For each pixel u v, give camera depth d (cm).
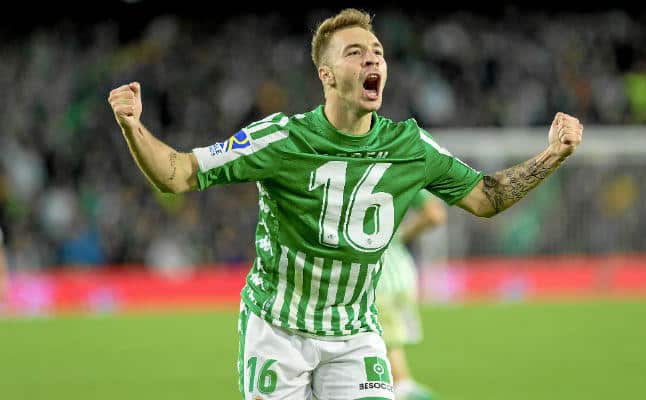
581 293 6272
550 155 1572
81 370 3591
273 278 1531
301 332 1527
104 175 7219
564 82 8412
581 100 8306
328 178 1475
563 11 8975
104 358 3903
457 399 2955
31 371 3581
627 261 6341
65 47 8306
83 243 6644
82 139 7512
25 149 7362
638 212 6350
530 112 8200
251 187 6869
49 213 6831
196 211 6756
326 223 1489
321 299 1522
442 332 4628
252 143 1438
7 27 8519
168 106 7969
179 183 1387
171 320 5325
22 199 6931
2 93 7831
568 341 4247
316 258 1498
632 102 8281
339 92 1486
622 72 8669
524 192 1602
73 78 8031
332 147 1470
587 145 6294
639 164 6350
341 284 1520
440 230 6162
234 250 6638
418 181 1547
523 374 3409
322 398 1559
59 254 6650
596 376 3347
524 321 5003
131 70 8131
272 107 8050
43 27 8594
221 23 8681
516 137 6156
